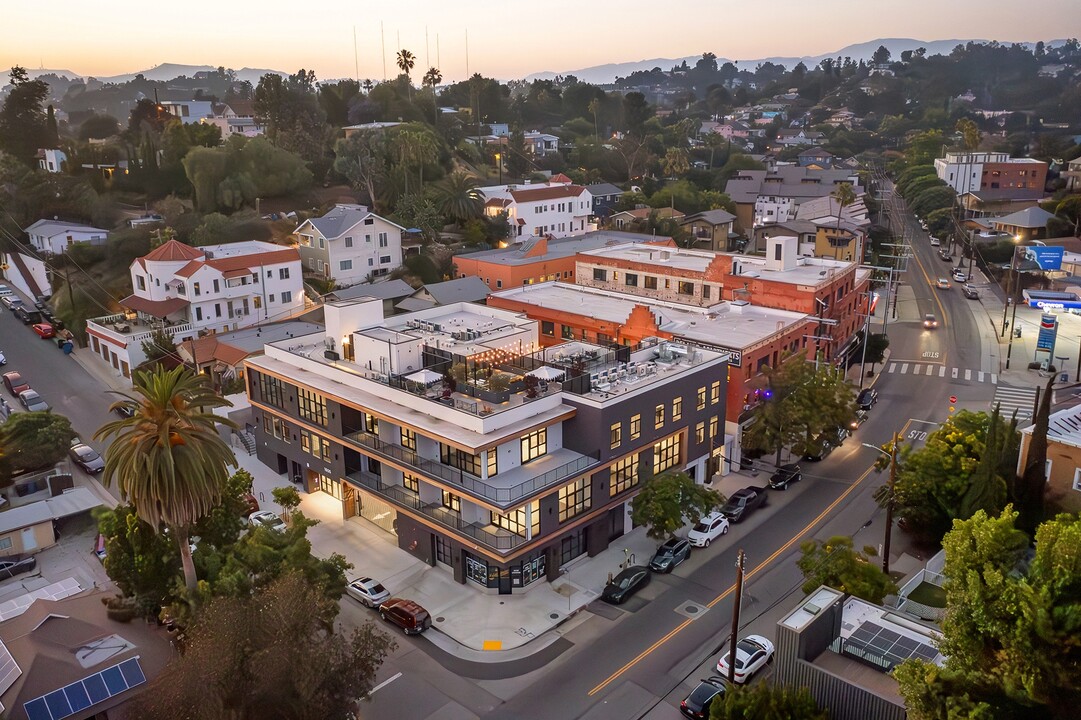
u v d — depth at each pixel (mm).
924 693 22922
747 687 27250
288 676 27094
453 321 59250
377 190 124875
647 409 46875
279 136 131875
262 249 89688
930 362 82250
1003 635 22016
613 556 45531
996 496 42781
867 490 53469
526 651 36875
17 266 100312
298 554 34344
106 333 76500
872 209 159250
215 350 73062
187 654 28125
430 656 36562
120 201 118188
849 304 77875
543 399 44094
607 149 190375
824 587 29891
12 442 52906
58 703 29328
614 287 84875
